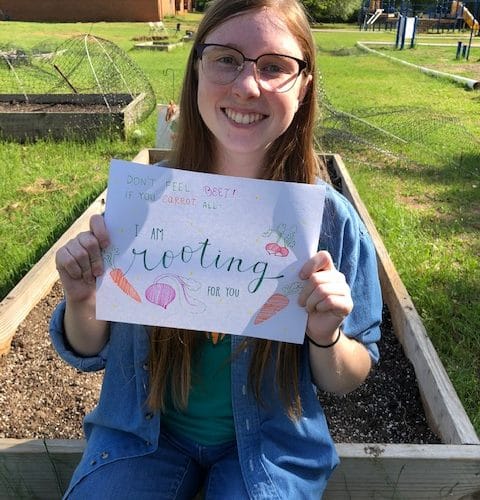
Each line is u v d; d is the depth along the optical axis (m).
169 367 1.65
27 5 35.34
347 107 9.57
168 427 1.72
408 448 1.90
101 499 1.55
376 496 1.95
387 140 7.30
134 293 1.55
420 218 4.84
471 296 3.56
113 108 7.84
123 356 1.72
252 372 1.62
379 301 1.73
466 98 10.88
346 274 1.67
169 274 1.53
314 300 1.45
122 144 6.75
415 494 1.93
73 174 5.63
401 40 22.91
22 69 11.18
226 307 1.54
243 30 1.51
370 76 13.89
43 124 6.89
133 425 1.66
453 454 1.88
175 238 1.52
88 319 1.64
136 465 1.62
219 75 1.55
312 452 1.66
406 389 2.64
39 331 3.04
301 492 1.59
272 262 1.50
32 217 4.52
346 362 1.62
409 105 9.90
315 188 1.47
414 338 2.70
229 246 1.51
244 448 1.62
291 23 1.55
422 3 42.00
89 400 2.60
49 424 2.45
